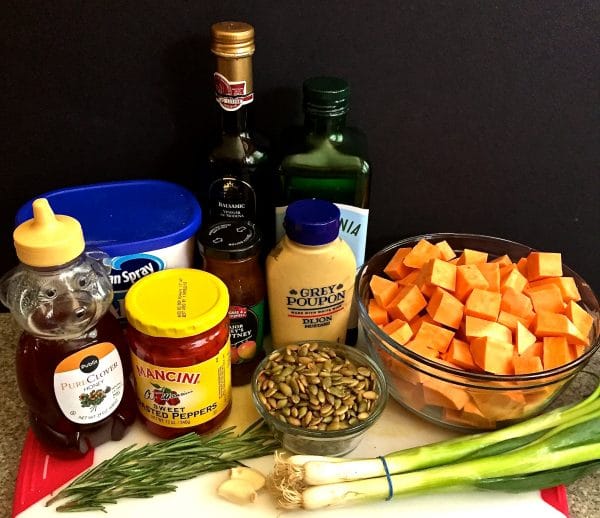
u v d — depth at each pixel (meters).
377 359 0.76
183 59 0.77
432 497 0.68
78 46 0.75
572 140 0.84
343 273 0.75
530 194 0.89
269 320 0.84
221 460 0.69
